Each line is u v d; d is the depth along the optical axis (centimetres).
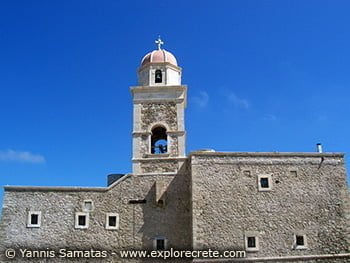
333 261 2908
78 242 3028
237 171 3075
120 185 3186
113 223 3091
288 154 3141
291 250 2909
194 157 3091
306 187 3067
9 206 3078
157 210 3120
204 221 2941
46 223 3059
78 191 3148
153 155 3284
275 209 2998
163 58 3634
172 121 3394
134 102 3456
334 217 3008
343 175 3112
